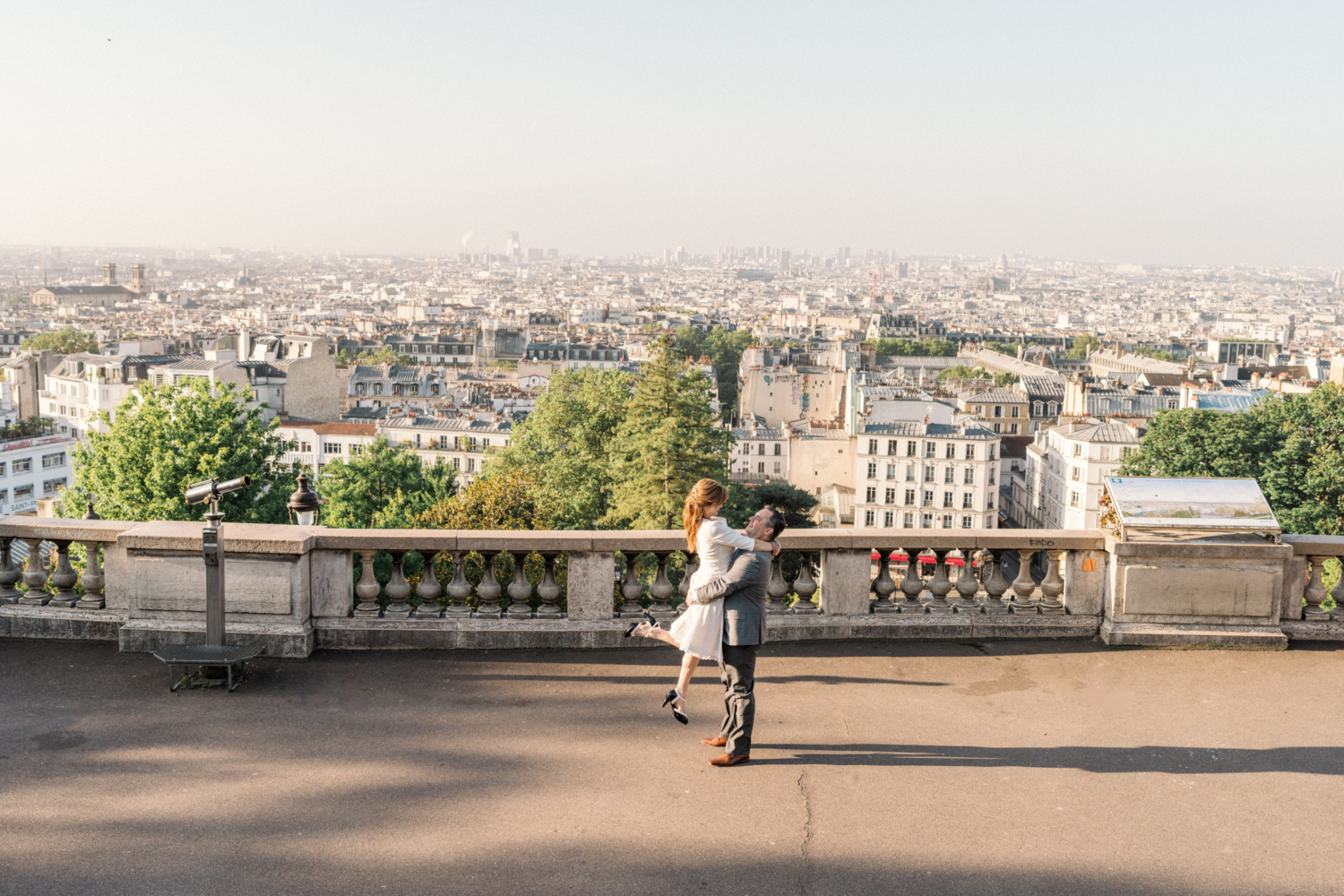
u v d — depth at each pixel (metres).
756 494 115.81
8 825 10.62
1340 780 12.06
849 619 16.47
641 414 78.75
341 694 14.12
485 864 10.07
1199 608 16.25
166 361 184.88
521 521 69.00
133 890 9.57
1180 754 12.66
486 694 14.17
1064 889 9.84
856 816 11.07
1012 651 16.00
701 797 11.41
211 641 14.52
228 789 11.43
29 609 16.12
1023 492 162.75
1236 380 199.62
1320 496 80.00
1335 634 16.41
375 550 15.80
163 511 52.62
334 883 9.72
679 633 12.50
